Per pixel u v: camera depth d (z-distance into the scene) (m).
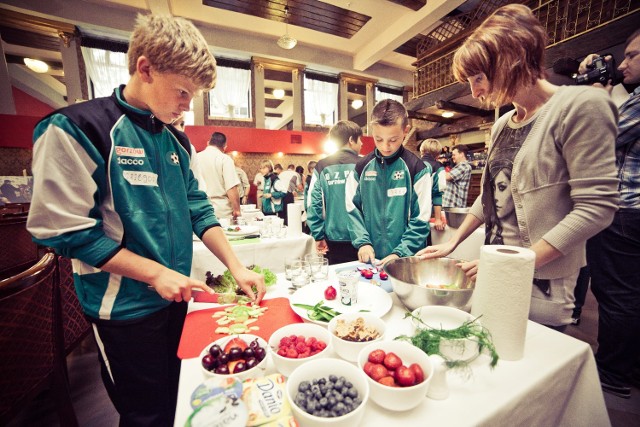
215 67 0.82
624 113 1.36
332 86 9.23
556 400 0.65
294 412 0.47
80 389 1.63
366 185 1.67
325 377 0.56
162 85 0.78
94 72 6.54
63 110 0.74
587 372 0.69
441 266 1.03
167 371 0.97
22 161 5.70
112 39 6.59
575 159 0.74
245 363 0.61
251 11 6.57
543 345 0.70
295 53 8.16
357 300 0.95
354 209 1.71
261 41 7.78
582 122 0.72
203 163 2.86
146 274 0.75
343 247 2.04
